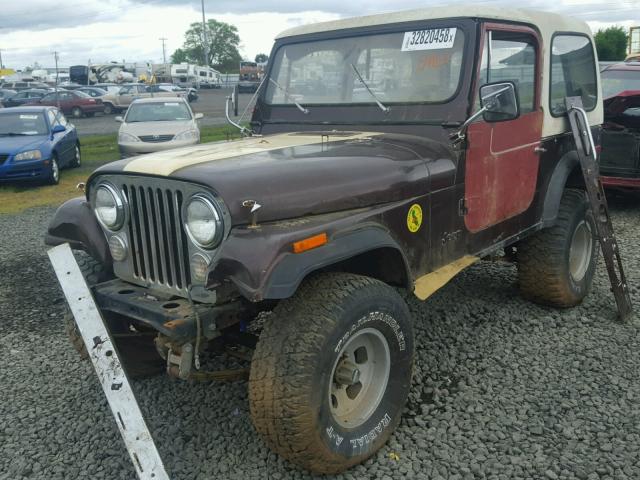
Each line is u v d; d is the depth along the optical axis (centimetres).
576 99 448
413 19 374
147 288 309
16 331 477
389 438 318
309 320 265
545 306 481
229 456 307
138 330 360
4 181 1192
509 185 397
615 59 4806
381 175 310
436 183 338
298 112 416
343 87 398
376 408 302
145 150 1303
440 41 361
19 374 404
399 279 320
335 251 271
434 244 344
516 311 474
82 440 328
